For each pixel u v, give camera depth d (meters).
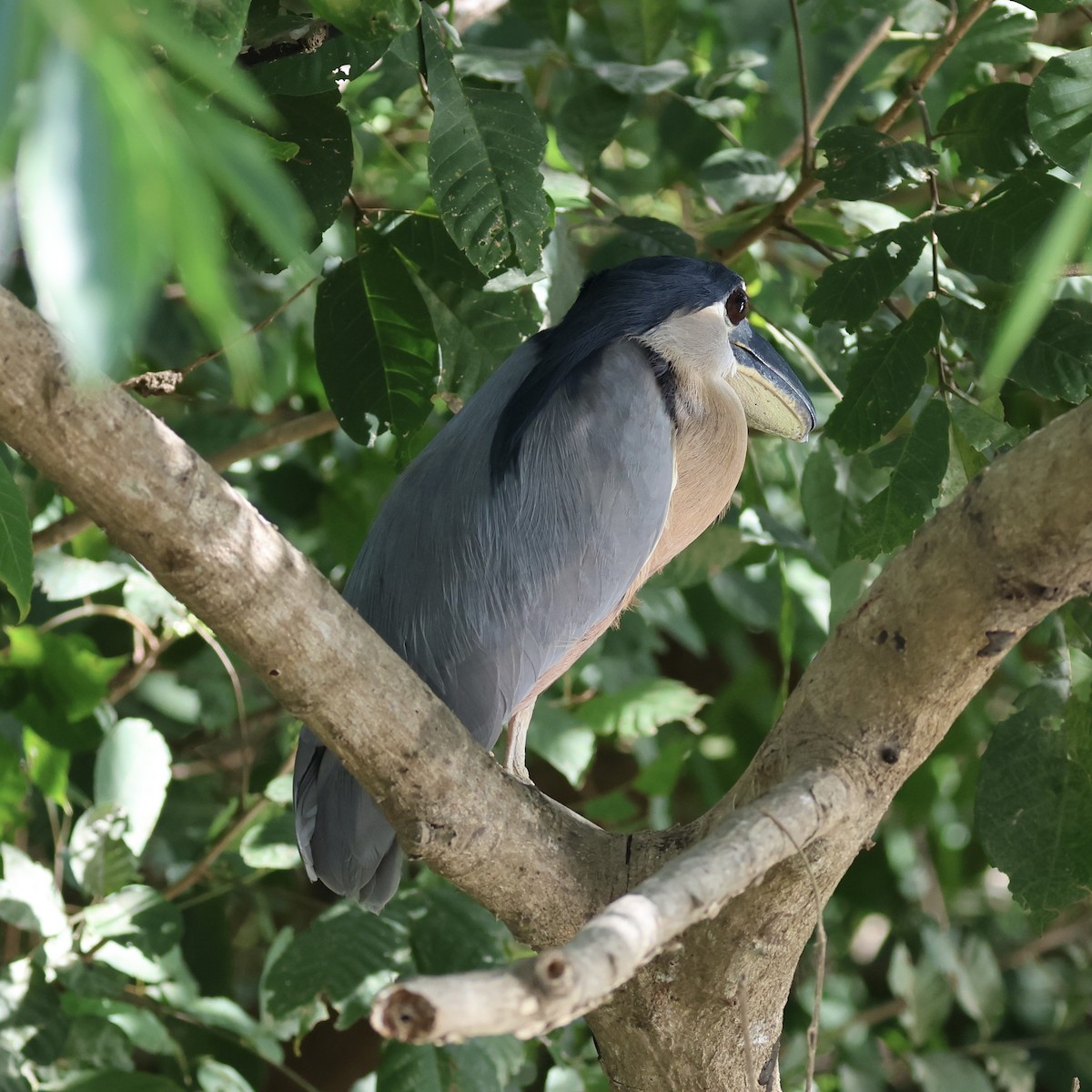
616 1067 4.77
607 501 5.70
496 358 5.98
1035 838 5.06
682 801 10.09
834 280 5.20
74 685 6.48
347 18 4.46
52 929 6.18
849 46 8.11
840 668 4.15
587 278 6.46
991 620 3.89
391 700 4.00
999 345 2.02
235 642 3.80
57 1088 6.02
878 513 5.04
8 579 4.12
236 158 1.87
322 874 5.31
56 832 6.81
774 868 4.17
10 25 1.59
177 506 3.52
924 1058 8.22
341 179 5.15
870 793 4.14
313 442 8.28
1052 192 5.00
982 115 5.52
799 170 8.01
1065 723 5.11
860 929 10.79
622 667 8.41
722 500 6.70
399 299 5.55
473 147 4.93
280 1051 7.14
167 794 8.50
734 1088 4.63
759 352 6.71
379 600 5.64
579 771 7.29
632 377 5.93
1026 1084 8.62
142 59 1.93
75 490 3.47
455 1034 2.46
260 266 5.19
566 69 7.98
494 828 4.32
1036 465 3.68
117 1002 6.64
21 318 3.24
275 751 8.52
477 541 5.57
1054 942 10.09
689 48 8.73
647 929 2.84
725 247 7.15
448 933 6.39
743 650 9.48
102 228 1.56
